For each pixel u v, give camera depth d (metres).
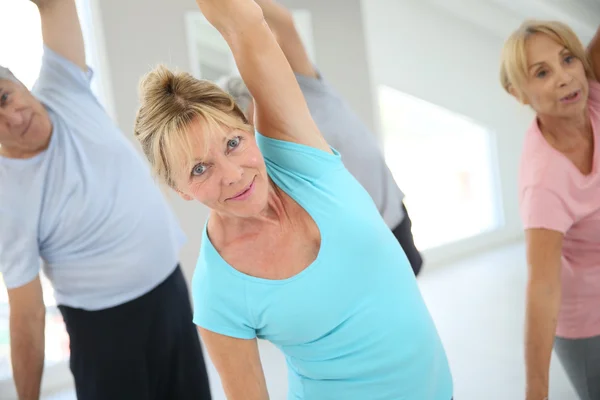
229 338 0.81
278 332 0.80
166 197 1.48
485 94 3.12
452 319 2.27
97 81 1.80
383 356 0.81
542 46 1.06
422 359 0.84
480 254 3.09
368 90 2.40
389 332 0.80
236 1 0.75
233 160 0.72
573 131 1.07
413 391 0.84
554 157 1.06
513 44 1.10
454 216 3.35
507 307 2.31
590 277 1.13
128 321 1.40
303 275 0.77
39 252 1.31
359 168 1.51
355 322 0.79
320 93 1.45
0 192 1.23
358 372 0.82
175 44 1.92
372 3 2.60
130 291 1.39
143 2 1.85
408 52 2.82
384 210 1.59
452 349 2.02
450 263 3.01
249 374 0.83
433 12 2.83
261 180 0.75
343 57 2.33
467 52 3.01
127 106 1.84
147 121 0.72
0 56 1.44
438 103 2.97
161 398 1.44
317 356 0.83
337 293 0.78
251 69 0.78
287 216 0.80
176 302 1.47
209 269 0.79
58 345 1.72
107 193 1.34
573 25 2.64
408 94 2.87
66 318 1.37
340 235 0.78
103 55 1.79
